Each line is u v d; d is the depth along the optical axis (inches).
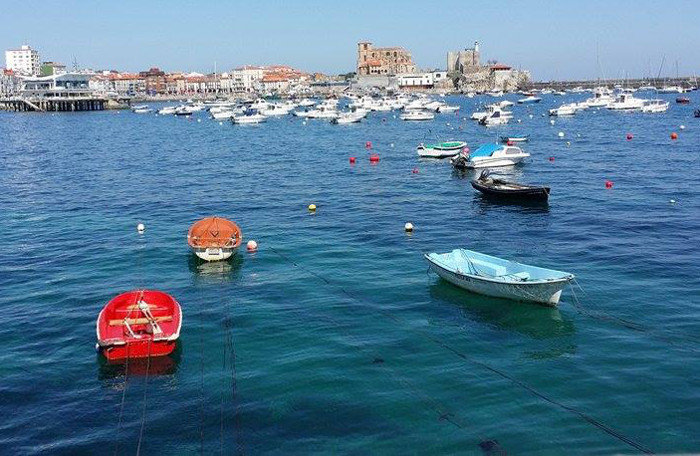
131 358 934.4
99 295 1227.2
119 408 810.8
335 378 875.4
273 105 7411.4
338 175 2785.4
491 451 708.7
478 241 1583.4
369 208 2036.2
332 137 4640.8
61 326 1073.5
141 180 2726.4
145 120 7199.8
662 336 985.5
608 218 1782.7
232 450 717.9
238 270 1378.0
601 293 1175.0
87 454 716.7
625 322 1043.3
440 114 7052.2
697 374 863.7
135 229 1787.6
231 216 1956.2
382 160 3248.0
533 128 4904.0
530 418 769.6
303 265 1407.5
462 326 1048.8
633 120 5305.1
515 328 1036.5
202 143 4419.3
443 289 1226.6
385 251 1512.1
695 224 1678.2
